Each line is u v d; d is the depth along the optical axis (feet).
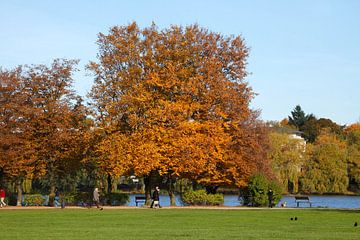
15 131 162.40
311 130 447.42
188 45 168.14
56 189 160.35
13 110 160.45
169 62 160.35
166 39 166.20
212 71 165.17
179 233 75.36
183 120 158.40
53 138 162.40
